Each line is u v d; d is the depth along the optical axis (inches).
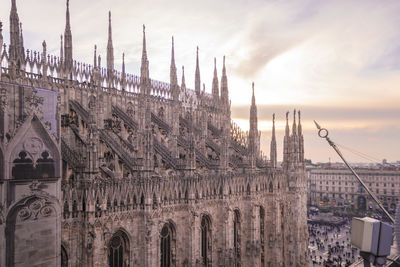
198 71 3228.3
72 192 1407.5
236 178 2198.6
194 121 2901.1
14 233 963.3
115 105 2357.3
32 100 1011.9
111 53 2378.2
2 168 938.1
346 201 7539.4
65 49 2049.7
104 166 1795.0
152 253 1600.6
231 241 2076.8
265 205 2517.2
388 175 6939.0
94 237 1396.4
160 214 1664.6
